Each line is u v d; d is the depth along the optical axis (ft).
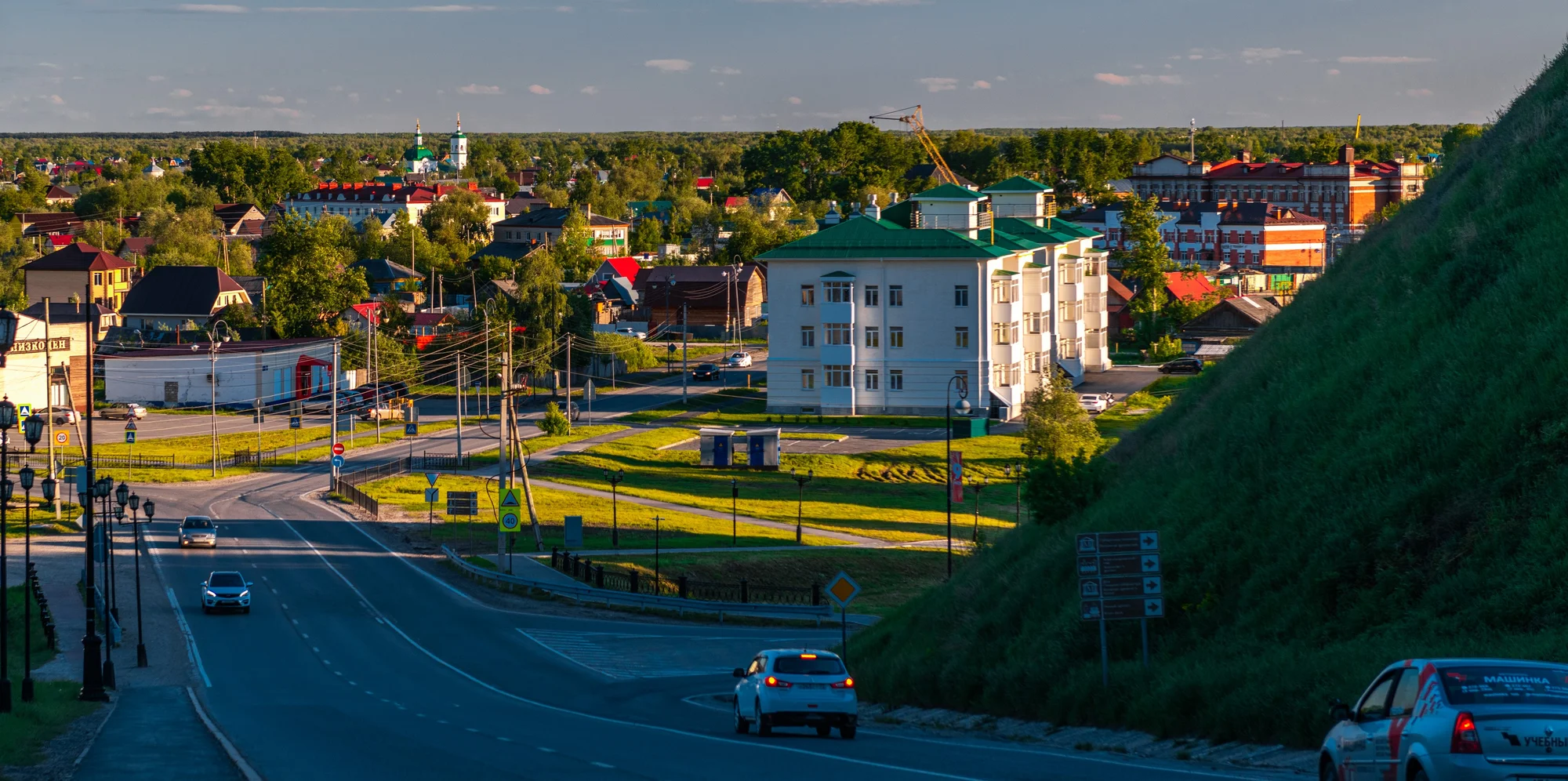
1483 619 90.02
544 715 138.31
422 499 367.45
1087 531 146.72
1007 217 572.51
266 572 277.85
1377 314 145.38
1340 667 90.33
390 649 209.56
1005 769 84.12
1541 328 113.09
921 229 513.86
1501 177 147.54
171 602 247.09
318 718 132.05
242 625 227.81
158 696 159.43
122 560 287.48
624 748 102.47
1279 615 107.96
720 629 236.02
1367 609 100.12
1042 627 133.08
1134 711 104.01
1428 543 102.27
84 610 240.12
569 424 489.26
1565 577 88.17
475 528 328.90
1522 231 132.36
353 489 367.04
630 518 337.93
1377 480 112.98
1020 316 514.68
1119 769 83.30
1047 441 367.66
